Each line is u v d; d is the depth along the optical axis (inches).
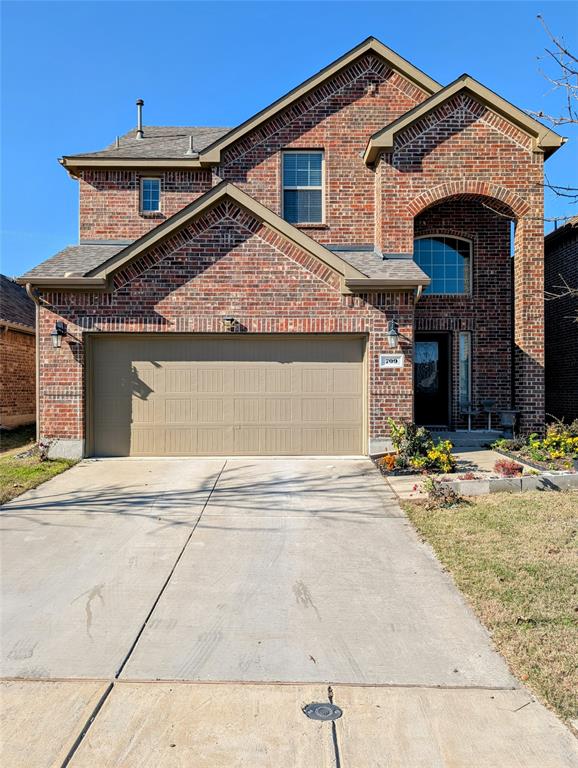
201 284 439.2
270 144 537.6
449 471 384.8
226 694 149.5
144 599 207.3
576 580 213.8
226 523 292.5
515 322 500.7
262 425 448.1
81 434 436.8
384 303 440.5
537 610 190.1
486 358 548.7
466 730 135.0
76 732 134.0
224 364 448.5
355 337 446.6
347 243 530.9
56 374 437.4
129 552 253.1
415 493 339.0
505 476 364.2
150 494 344.5
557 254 682.2
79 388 436.1
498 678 156.5
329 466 412.2
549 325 704.4
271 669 161.6
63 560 243.8
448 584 218.7
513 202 487.8
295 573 230.8
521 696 148.2
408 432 407.2
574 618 185.2
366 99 538.6
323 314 438.9
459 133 487.8
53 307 437.1
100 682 154.6
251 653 170.2
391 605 201.8
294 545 262.2
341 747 129.3
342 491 349.4
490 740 131.6
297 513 309.0
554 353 689.6
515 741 131.3
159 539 269.6
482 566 228.2
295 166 541.6
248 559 245.6
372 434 439.8
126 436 446.6
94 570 233.3
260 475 388.5
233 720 138.7
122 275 438.3
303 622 189.9
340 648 173.2
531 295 488.4
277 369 448.5
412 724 137.2
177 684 153.9
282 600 206.5
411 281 428.8
